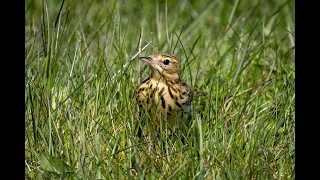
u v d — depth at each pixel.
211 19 17.81
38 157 9.93
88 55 12.66
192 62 14.48
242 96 12.66
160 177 9.75
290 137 10.93
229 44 15.55
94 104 11.32
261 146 10.48
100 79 11.66
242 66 13.52
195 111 11.30
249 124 11.38
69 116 10.78
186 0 18.58
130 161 10.16
